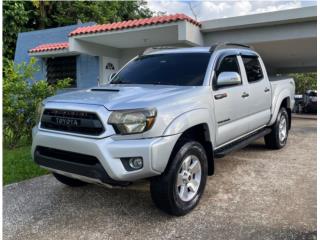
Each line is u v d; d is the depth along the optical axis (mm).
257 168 5652
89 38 11500
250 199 4285
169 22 9648
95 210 4031
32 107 7699
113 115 3395
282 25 9992
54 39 14625
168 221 3707
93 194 4539
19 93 7660
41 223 3707
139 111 3383
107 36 11102
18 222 3732
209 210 3965
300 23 9781
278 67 21344
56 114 3754
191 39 9828
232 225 3590
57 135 3664
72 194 4547
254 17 9797
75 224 3678
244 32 10445
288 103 7309
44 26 21562
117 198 4395
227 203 4168
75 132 3574
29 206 4156
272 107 6414
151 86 4328
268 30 10164
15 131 7719
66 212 3982
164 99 3639
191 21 9758
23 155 6555
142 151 3309
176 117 3609
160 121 3441
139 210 4016
